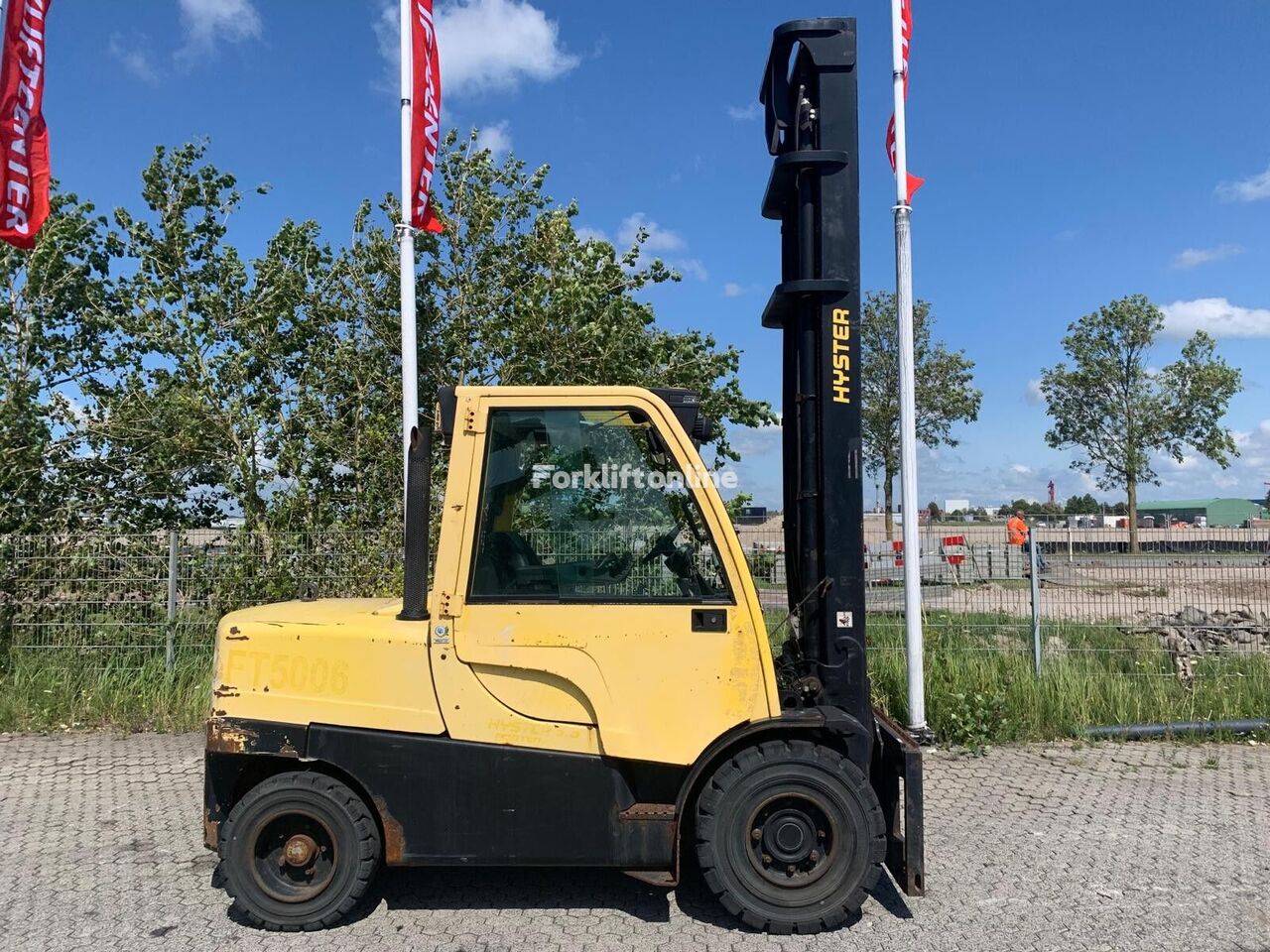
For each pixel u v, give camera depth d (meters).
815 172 4.18
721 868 3.70
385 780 3.71
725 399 9.54
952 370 25.95
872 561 7.75
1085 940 3.72
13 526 8.96
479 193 9.37
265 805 3.75
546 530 3.82
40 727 7.05
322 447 9.39
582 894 4.14
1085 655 7.77
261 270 9.60
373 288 9.52
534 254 9.34
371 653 3.77
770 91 4.55
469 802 3.70
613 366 9.02
